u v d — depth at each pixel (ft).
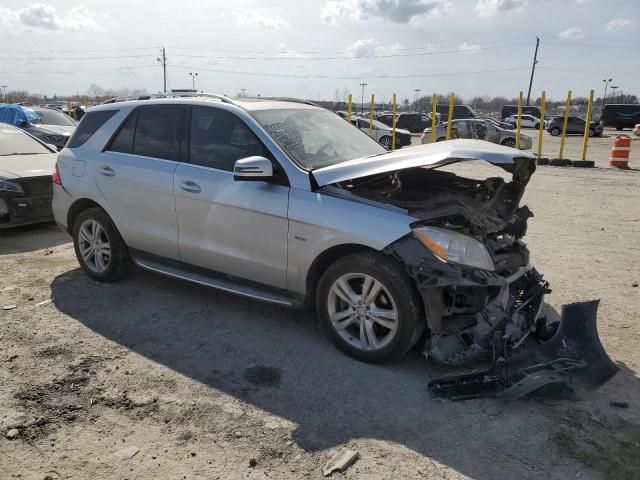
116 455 9.39
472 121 77.87
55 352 12.98
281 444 9.78
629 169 53.01
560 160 55.36
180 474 8.97
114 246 16.99
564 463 9.34
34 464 9.11
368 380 11.97
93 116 17.81
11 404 10.77
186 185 14.76
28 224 23.90
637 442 9.93
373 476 8.98
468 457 9.48
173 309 15.70
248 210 13.61
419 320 11.87
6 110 49.49
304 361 12.82
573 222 28.27
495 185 15.26
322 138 15.15
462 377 11.39
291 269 13.28
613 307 16.28
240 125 14.37
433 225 11.82
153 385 11.66
